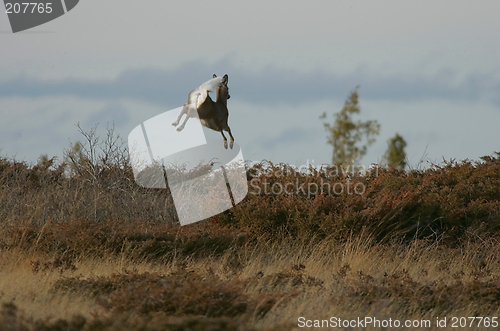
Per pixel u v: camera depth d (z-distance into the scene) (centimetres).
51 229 4153
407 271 3562
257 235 4503
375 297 3048
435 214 4722
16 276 3312
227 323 2231
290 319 2636
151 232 4203
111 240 4031
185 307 2591
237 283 2919
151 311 2548
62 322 2239
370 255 4125
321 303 2930
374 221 4538
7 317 2261
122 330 2136
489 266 4050
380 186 5228
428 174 5438
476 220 4638
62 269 3409
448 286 3319
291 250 4319
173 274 3169
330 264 4088
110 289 3008
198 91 4572
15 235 4088
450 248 4331
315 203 4666
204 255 4112
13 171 5419
